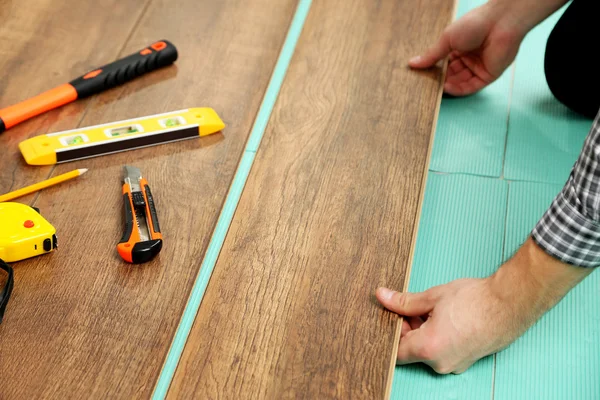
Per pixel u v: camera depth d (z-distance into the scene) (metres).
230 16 1.69
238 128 1.45
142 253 1.19
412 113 1.51
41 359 1.08
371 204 1.33
